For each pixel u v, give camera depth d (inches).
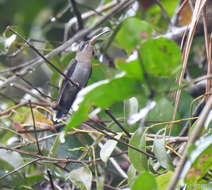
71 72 364.8
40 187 330.0
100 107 130.6
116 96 128.7
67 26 349.4
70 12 347.9
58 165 263.0
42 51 348.8
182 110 293.0
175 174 117.2
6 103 383.2
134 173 217.5
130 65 125.6
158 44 128.9
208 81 237.5
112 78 125.3
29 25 93.4
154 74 129.1
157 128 284.2
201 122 127.1
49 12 94.8
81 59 366.9
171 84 139.9
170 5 406.3
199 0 232.2
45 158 246.7
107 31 345.4
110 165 329.1
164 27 406.6
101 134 257.3
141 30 129.6
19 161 252.8
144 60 128.3
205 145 167.6
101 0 406.0
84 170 225.0
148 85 128.6
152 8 402.0
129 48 130.5
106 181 332.8
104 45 379.2
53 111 301.0
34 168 312.0
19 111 319.6
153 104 129.5
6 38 277.9
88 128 310.7
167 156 207.0
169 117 281.9
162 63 128.7
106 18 255.0
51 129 292.2
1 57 349.7
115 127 280.5
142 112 131.0
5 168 252.8
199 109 269.1
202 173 169.5
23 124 297.0
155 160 245.8
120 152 294.8
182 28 330.3
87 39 377.4
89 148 254.2
